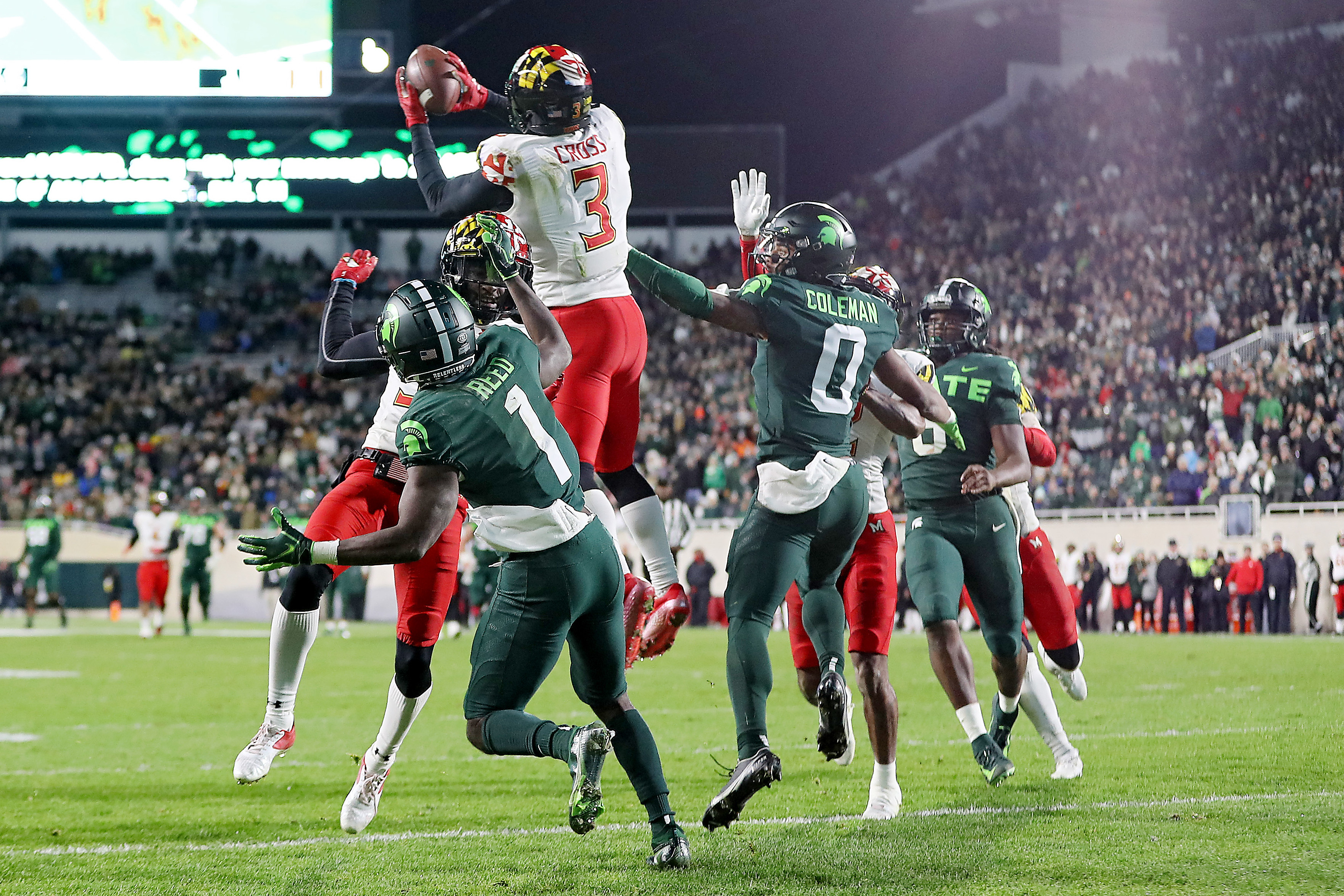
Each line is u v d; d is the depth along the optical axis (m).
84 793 23.19
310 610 19.36
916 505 22.56
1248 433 80.00
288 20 110.62
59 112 114.69
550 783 24.08
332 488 20.00
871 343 18.45
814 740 28.91
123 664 53.66
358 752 28.61
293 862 17.00
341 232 130.12
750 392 106.19
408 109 20.52
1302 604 74.38
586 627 16.14
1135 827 18.11
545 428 15.70
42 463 111.31
